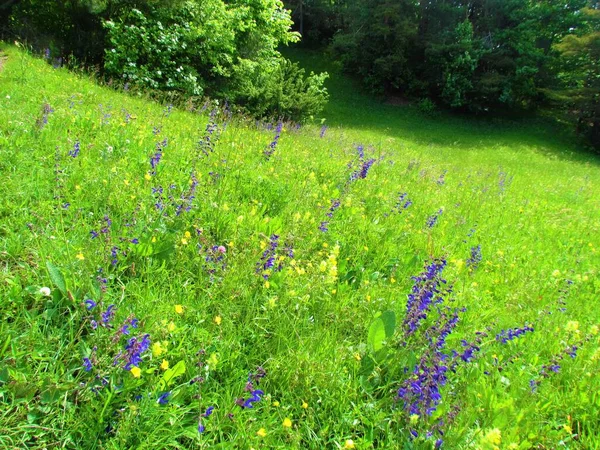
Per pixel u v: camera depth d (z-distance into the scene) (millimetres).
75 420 1965
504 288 4266
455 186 9477
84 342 2244
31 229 2857
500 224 6688
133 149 5020
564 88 37500
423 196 7199
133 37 14312
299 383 2441
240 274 3010
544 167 22453
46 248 2809
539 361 3156
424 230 5117
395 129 30500
